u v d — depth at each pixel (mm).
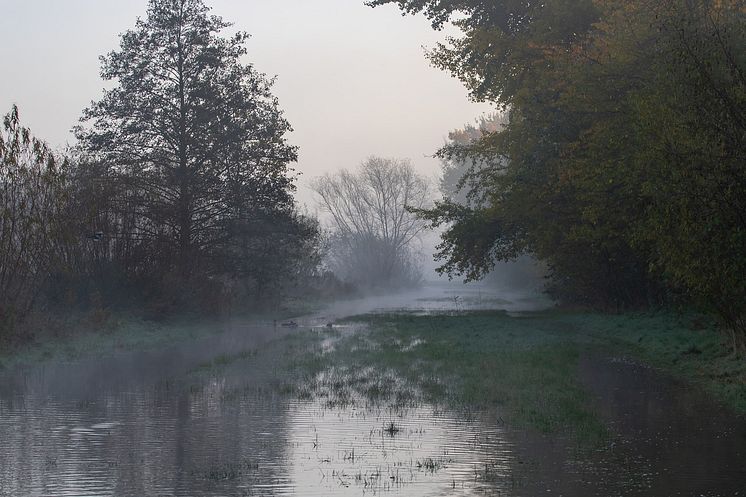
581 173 25406
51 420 13250
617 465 10125
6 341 23016
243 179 44656
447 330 34594
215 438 11844
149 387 17203
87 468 9977
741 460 10344
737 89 15102
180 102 43562
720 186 15070
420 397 15695
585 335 31188
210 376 19078
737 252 15531
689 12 19094
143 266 36594
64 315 28953
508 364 21000
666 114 16172
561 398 15234
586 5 29438
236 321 42438
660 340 25219
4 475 9594
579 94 24391
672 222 16406
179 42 43688
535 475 9648
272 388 16984
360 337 31266
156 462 10328
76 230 30500
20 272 26000
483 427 12656
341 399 15438
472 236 42469
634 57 22500
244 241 46156
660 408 14289
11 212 24953
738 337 19062
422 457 10648
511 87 34281
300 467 10102
